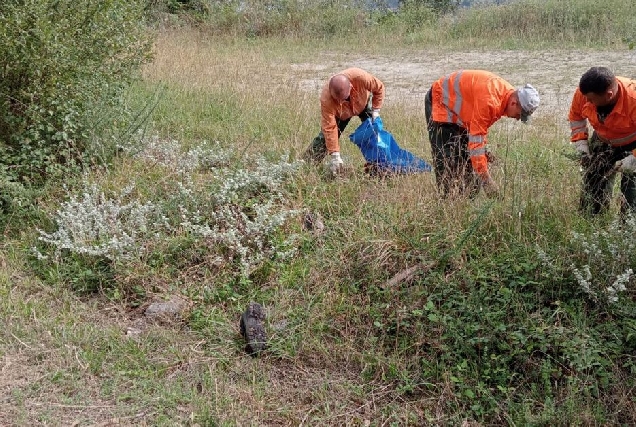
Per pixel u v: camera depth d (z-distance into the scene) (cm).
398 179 604
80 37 679
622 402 398
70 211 577
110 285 533
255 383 436
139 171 665
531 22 1758
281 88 1099
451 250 498
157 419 397
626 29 1606
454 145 570
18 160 649
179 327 489
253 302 488
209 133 830
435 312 466
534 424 390
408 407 420
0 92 655
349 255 530
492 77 539
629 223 475
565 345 426
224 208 584
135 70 806
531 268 475
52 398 413
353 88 643
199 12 2142
